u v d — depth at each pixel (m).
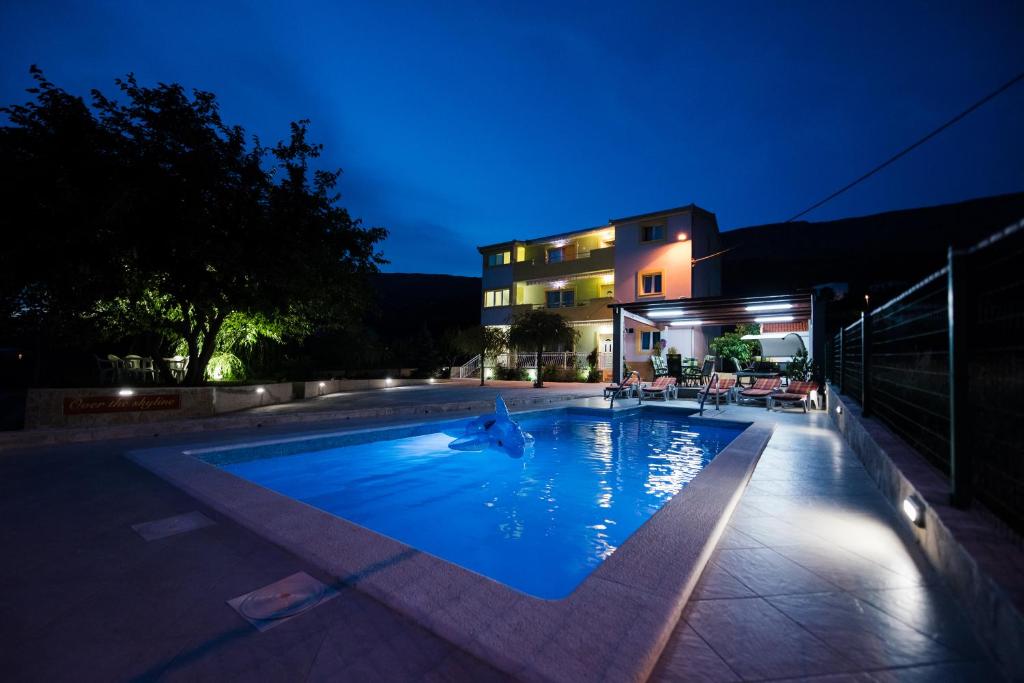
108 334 12.41
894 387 6.06
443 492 6.06
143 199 9.27
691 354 24.95
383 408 11.84
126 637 2.23
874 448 5.09
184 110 10.68
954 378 3.04
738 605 2.50
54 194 8.58
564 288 31.97
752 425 9.42
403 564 2.87
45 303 9.92
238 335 17.22
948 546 2.67
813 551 3.23
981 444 3.02
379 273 14.55
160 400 10.16
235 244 10.20
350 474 6.97
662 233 26.66
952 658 2.05
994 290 2.87
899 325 5.65
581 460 7.91
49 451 6.66
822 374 14.26
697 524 3.48
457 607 2.36
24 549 3.29
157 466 5.54
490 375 30.25
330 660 2.04
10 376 15.66
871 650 2.11
